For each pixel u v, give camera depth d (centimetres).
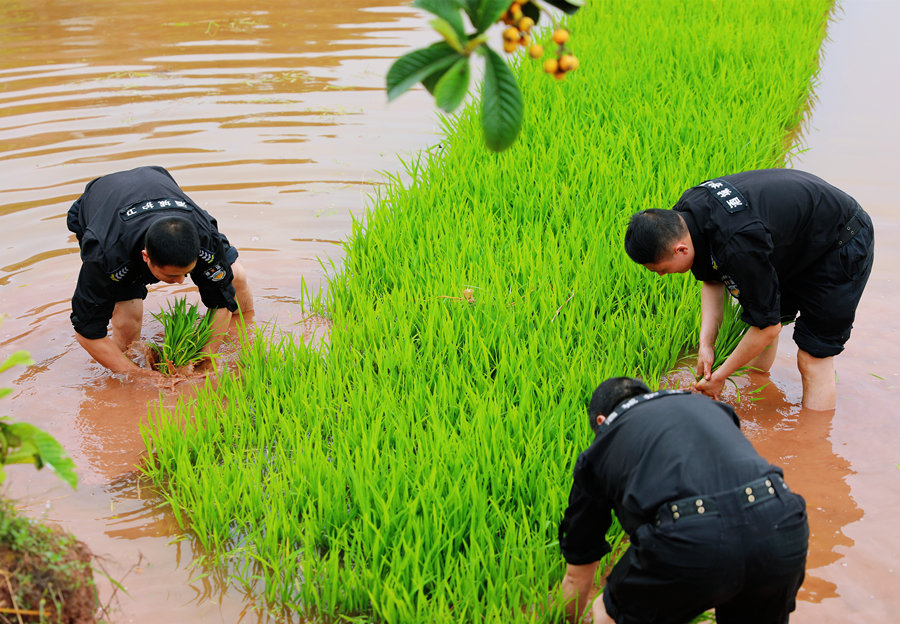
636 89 880
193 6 1401
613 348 523
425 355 513
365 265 639
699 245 428
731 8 1177
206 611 369
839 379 531
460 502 389
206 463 436
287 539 393
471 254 618
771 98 876
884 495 436
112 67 1088
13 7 1404
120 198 475
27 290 625
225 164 820
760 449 473
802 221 430
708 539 276
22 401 514
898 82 1025
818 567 391
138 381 538
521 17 198
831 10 1364
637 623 306
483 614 358
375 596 360
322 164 827
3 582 284
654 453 290
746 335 446
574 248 622
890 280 626
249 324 600
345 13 1347
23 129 886
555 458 429
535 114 828
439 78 199
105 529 417
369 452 422
